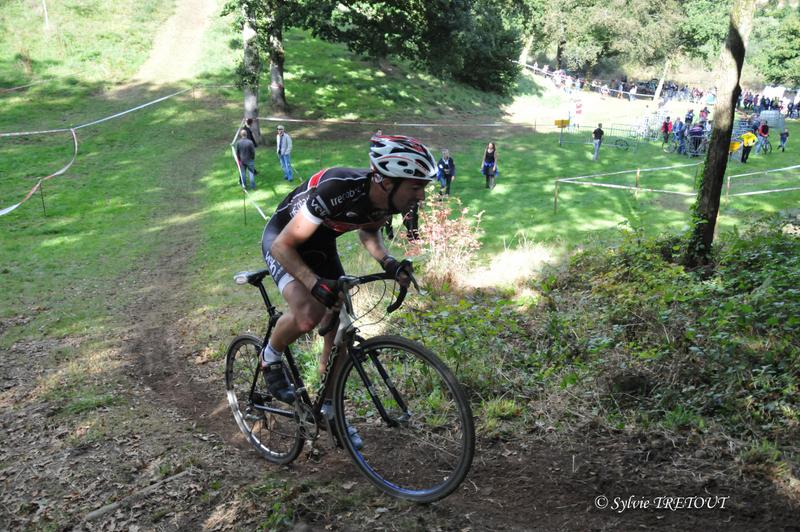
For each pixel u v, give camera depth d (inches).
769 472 127.9
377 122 1119.6
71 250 505.4
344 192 112.5
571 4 1790.1
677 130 1040.8
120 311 342.6
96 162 815.1
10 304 361.7
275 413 144.9
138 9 1380.4
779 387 159.2
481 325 210.2
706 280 290.4
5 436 172.1
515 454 142.8
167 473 142.9
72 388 212.5
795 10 2127.2
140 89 1125.7
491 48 1467.8
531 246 426.9
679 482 128.3
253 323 284.8
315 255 126.6
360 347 124.4
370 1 956.6
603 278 302.5
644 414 157.4
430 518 118.7
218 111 1061.8
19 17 1235.2
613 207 610.9
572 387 175.2
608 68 2261.3
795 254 277.9
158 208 650.2
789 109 1686.8
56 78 1113.4
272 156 857.5
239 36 1338.6
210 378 217.5
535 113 1483.8
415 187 110.3
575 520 118.5
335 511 122.3
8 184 711.1
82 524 124.9
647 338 202.5
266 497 127.5
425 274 333.7
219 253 490.0
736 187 737.0
